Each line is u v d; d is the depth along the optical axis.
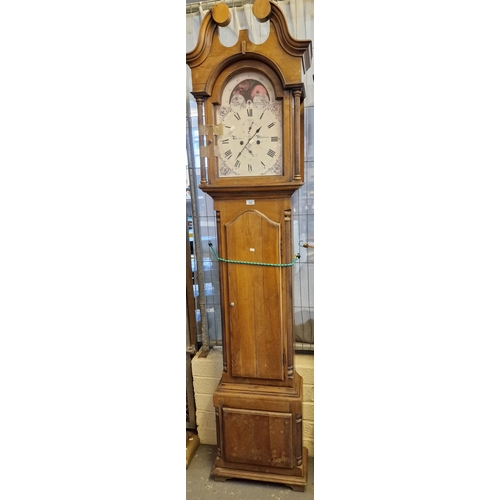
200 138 1.60
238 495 1.72
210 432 2.11
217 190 1.60
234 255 1.64
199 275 2.11
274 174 1.57
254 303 1.66
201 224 2.10
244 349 1.70
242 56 1.50
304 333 2.11
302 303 2.07
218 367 2.04
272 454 1.72
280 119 1.54
